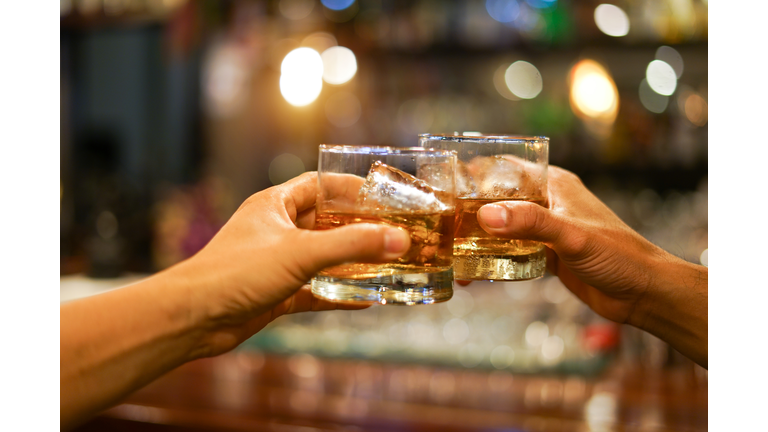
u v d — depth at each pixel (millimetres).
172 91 2473
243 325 677
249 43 2025
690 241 1647
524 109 1974
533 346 1261
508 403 1021
